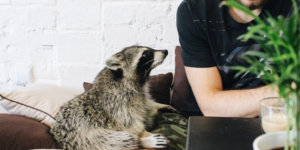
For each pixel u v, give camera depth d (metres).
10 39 1.77
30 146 1.13
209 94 1.17
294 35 0.40
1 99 1.32
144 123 1.43
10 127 1.15
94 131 1.33
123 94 1.47
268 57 0.42
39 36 1.74
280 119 0.72
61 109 1.34
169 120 1.41
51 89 1.46
